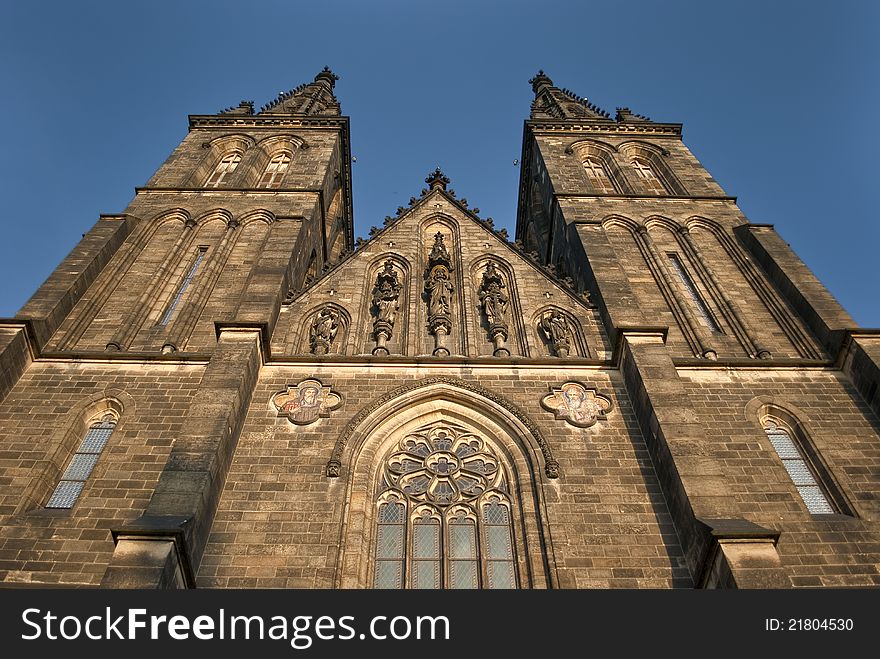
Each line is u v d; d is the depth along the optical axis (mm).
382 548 24734
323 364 31297
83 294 35344
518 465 27000
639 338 31266
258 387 30016
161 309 36094
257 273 36188
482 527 25375
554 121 58719
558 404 29484
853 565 23484
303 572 22609
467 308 36281
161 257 39406
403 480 27031
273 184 50625
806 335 34312
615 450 27375
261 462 26484
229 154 54344
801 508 25547
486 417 29266
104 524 24109
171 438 27375
